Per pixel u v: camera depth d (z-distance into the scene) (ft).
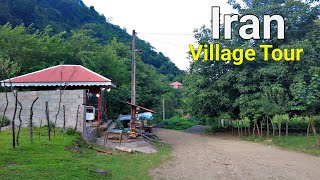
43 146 34.45
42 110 48.62
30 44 77.05
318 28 75.15
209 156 46.32
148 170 32.58
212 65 82.74
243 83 76.18
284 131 78.33
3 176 22.84
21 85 58.29
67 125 47.42
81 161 30.94
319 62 71.20
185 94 90.12
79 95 47.57
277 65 72.08
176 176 31.27
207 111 86.28
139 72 126.00
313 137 65.92
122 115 94.79
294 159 44.55
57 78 60.13
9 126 47.96
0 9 117.29
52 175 24.26
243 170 36.04
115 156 38.01
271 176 33.24
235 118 87.97
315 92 54.70
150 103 128.77
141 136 59.21
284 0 79.71
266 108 66.59
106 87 63.05
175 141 68.44
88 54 91.20
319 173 35.24
